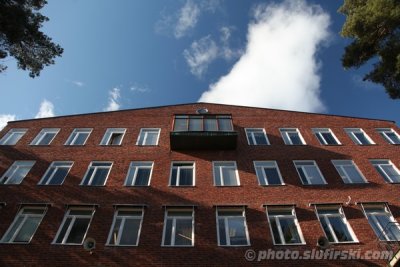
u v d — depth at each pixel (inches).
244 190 685.3
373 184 711.1
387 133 890.1
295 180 715.4
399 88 731.4
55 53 703.1
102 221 610.9
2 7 579.5
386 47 701.3
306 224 616.1
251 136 860.6
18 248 557.3
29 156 767.1
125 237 591.2
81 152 784.3
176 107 953.5
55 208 632.4
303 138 852.6
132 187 687.1
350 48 754.2
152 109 940.6
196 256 553.0
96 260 544.4
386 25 681.6
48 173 728.3
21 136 834.2
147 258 548.7
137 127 875.4
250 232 597.3
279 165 758.5
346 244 577.9
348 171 755.4
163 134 850.1
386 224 625.6
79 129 865.5
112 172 726.5
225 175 734.5
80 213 631.8
